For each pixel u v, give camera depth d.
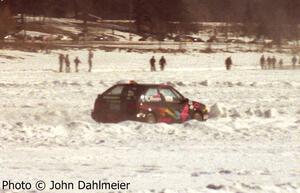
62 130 51.66
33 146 44.28
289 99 93.25
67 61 161.12
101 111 61.00
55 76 141.25
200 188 28.02
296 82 128.88
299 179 31.89
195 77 144.12
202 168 35.53
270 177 32.47
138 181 30.67
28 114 68.75
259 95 100.12
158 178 31.73
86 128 52.66
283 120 61.88
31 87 108.06
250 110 68.69
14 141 46.81
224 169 35.06
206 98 93.69
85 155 40.09
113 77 139.50
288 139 49.91
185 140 48.62
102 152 41.66
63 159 38.25
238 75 156.62
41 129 51.81
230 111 70.44
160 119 60.69
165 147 44.59
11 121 61.38
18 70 165.25
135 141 47.66
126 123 56.56
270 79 142.62
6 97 90.50
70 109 75.06
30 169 34.22
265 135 52.12
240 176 32.69
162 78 137.75
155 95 60.84
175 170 34.62
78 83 115.50
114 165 36.19
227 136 51.16
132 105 59.34
